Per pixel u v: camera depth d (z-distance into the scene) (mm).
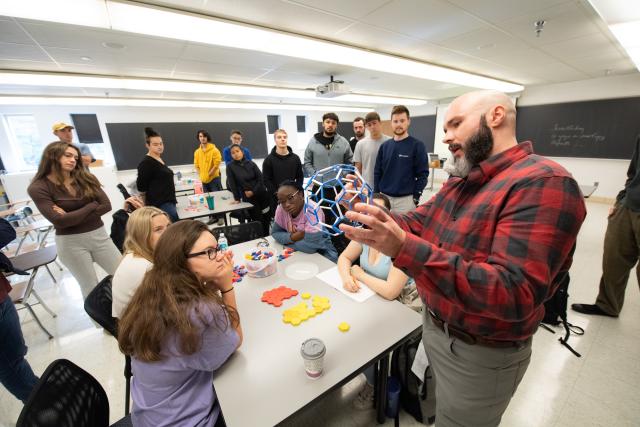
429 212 988
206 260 921
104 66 3307
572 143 5492
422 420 1364
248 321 1148
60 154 1829
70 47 2645
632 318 2080
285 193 1829
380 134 3053
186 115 7207
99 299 1344
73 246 1951
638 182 1788
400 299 1398
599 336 1911
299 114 9258
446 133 828
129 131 6594
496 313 555
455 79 4691
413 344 1347
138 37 2488
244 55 3148
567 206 592
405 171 2631
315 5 2094
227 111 7750
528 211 606
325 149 3186
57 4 1843
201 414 871
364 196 804
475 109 744
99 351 1974
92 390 936
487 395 826
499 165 735
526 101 5977
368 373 1443
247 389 843
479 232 724
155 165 2941
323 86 4645
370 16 2307
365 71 4074
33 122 6027
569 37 2873
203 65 3510
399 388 1364
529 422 1385
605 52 3424
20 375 1335
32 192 1782
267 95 5801
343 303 1247
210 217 4781
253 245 1992
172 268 884
